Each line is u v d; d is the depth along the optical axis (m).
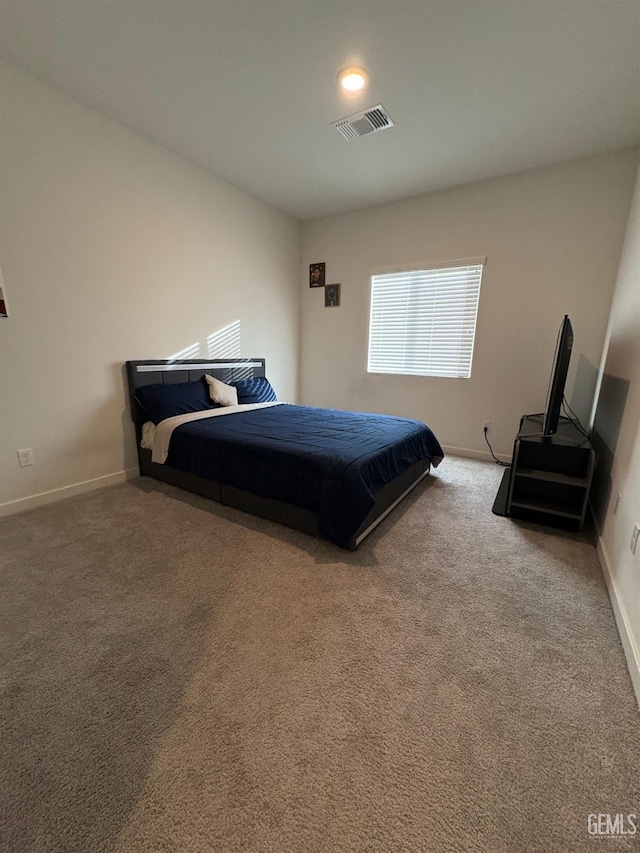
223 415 3.04
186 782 0.90
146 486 2.78
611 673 1.23
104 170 2.49
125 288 2.73
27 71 2.05
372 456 2.05
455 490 2.81
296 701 1.11
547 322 3.16
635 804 0.87
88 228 2.46
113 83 2.13
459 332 3.61
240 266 3.69
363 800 0.87
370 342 4.17
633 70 1.92
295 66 1.96
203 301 3.36
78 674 1.19
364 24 1.68
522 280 3.21
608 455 2.14
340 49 1.84
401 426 2.77
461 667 1.24
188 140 2.72
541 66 1.92
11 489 2.28
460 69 1.96
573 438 2.31
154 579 1.68
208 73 2.03
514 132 2.52
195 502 2.50
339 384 4.48
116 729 1.02
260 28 1.72
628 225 2.64
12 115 2.04
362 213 3.95
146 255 2.84
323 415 3.14
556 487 2.35
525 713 1.09
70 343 2.46
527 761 0.96
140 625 1.40
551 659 1.28
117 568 1.76
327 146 2.75
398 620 1.45
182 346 3.22
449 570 1.79
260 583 1.67
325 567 1.79
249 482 2.22
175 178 2.96
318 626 1.41
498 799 0.87
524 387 3.35
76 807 0.85
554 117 2.34
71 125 2.29
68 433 2.52
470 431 3.68
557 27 1.68
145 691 1.14
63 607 1.50
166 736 1.00
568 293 3.04
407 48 1.82
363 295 4.10
